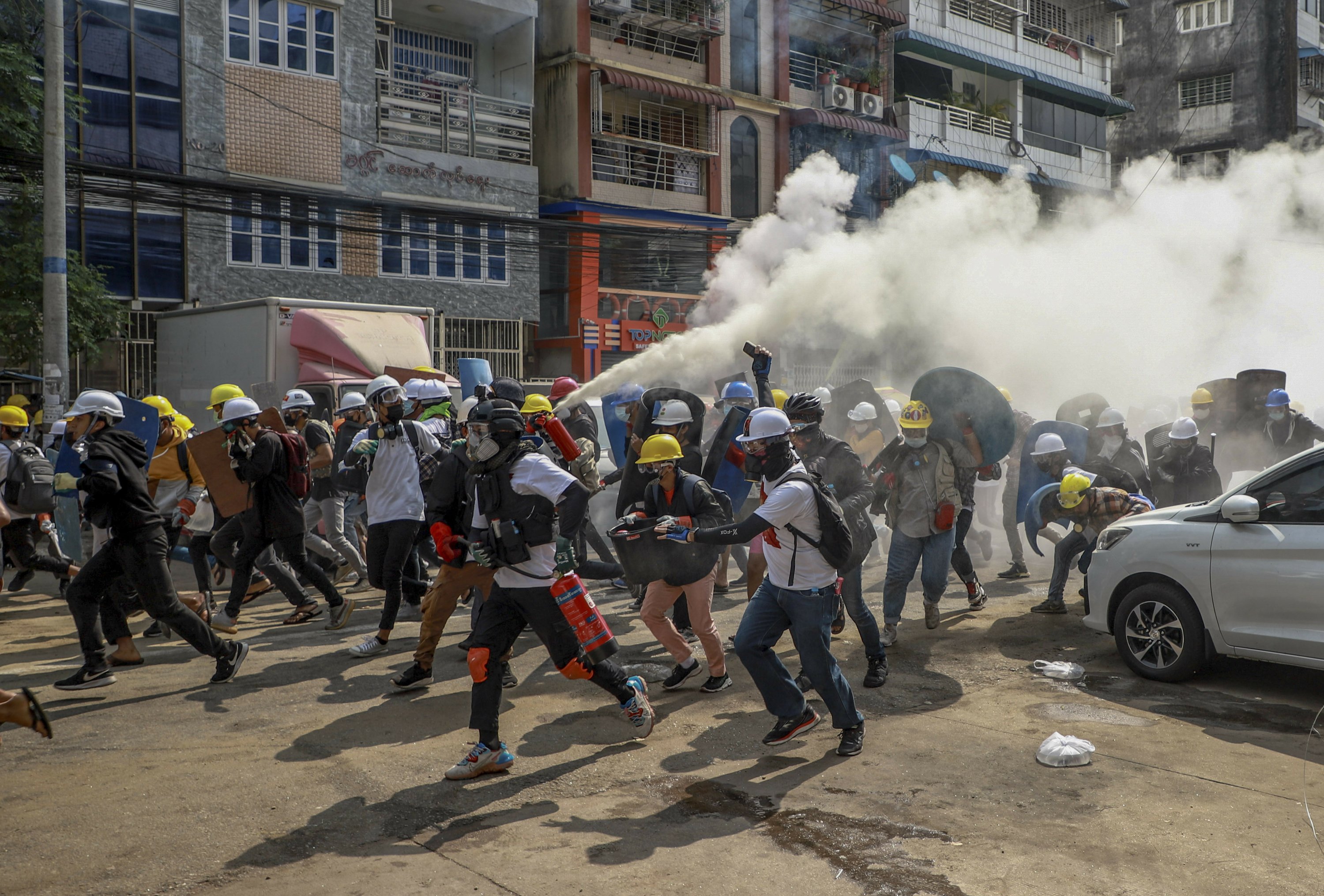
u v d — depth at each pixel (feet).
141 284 56.44
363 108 63.98
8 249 46.03
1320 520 17.38
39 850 11.76
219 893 10.75
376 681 19.21
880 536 35.19
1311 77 117.70
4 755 15.01
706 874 11.18
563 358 75.20
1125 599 19.95
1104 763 14.71
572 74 74.74
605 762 14.82
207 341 45.47
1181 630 19.04
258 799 13.35
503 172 70.28
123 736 15.90
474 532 14.43
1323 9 120.67
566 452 14.30
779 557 14.94
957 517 25.36
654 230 66.44
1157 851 11.75
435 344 65.62
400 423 21.34
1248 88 114.11
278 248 60.75
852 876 11.14
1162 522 19.56
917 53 92.84
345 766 14.61
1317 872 11.21
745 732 16.22
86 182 54.03
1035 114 103.45
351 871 11.26
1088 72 109.09
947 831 12.35
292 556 23.11
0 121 44.52
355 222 63.52
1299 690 18.67
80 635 18.54
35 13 50.93
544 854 11.69
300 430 27.50
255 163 59.72
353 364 41.86
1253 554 17.92
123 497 17.57
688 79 81.30
